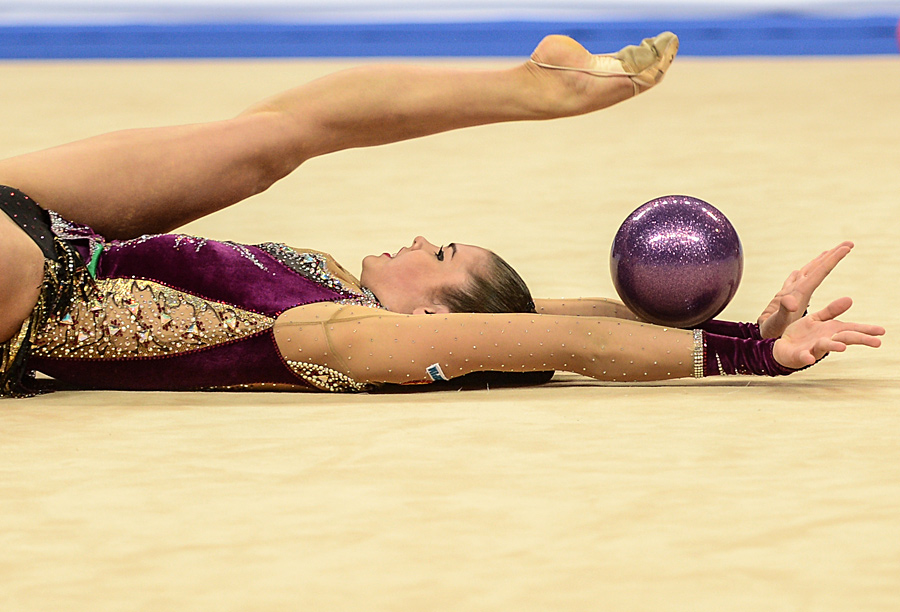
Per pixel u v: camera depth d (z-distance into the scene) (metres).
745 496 7.12
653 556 6.24
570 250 16.95
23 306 9.98
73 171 11.21
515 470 7.68
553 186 23.61
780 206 20.64
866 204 20.77
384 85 12.12
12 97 41.72
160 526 6.72
